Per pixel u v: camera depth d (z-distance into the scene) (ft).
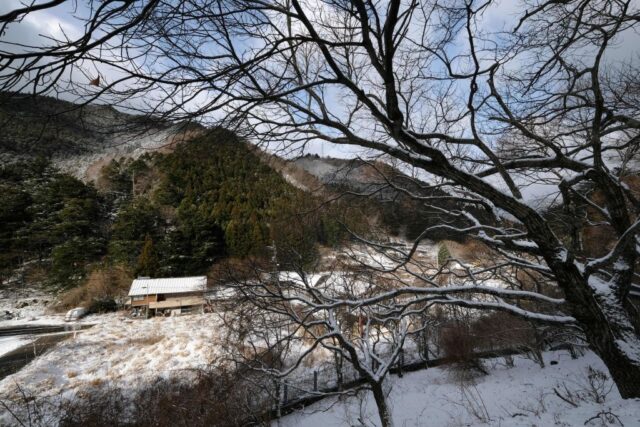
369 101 11.98
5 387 56.39
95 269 147.43
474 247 39.88
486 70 13.83
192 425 34.17
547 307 44.39
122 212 174.50
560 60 15.62
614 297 16.88
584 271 15.39
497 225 23.52
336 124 13.26
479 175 17.75
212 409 34.68
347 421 37.01
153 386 43.86
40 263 168.55
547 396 30.89
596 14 13.99
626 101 19.65
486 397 37.17
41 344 88.12
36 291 151.02
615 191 16.88
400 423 35.76
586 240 32.42
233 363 39.47
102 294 134.31
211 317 85.20
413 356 64.64
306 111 12.77
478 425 26.40
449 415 33.96
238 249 133.90
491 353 52.16
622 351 15.55
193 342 76.02
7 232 173.47
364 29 10.73
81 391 52.26
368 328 29.60
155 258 144.46
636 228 14.14
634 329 16.39
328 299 27.02
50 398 49.03
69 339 86.38
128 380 57.11
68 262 151.33
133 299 117.70
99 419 36.22
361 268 30.04
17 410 44.34
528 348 48.44
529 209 14.26
